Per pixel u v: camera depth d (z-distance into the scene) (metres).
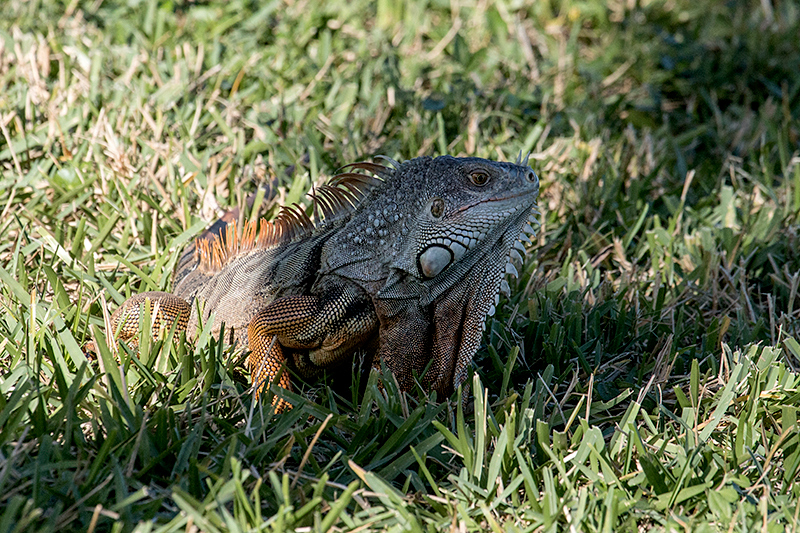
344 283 6.07
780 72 12.90
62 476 4.89
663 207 9.88
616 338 7.27
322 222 6.50
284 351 6.23
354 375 6.35
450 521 4.96
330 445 5.69
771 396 6.19
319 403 6.41
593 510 5.02
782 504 5.06
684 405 6.02
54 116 9.71
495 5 14.66
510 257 6.23
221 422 5.48
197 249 7.45
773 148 10.95
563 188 9.66
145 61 11.88
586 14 14.94
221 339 5.97
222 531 4.66
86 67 11.45
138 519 4.79
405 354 6.14
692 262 8.58
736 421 6.04
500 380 6.73
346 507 5.11
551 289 7.85
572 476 5.39
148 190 9.20
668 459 5.68
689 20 14.65
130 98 10.74
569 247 8.70
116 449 5.09
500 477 5.32
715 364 6.80
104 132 9.88
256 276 6.55
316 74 12.02
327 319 5.97
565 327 7.30
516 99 11.48
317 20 13.57
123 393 5.58
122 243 8.35
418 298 6.05
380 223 6.05
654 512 5.11
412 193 5.95
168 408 5.39
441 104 11.08
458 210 5.83
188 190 9.20
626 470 5.41
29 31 12.20
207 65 12.10
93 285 7.56
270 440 5.34
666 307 7.81
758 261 8.50
